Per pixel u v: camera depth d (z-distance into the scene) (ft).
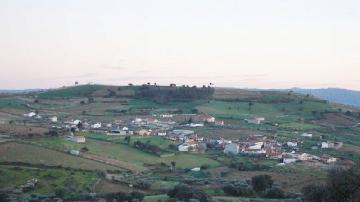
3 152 577.43
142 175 573.33
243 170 624.59
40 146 628.28
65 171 538.47
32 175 508.12
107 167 590.14
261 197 464.65
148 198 438.81
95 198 437.17
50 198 437.17
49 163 561.84
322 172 590.96
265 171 611.88
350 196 206.90
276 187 497.05
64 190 455.63
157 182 529.45
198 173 604.08
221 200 432.25
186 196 440.04
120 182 517.96
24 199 426.10
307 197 232.53
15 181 487.61
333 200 217.15
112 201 428.15
